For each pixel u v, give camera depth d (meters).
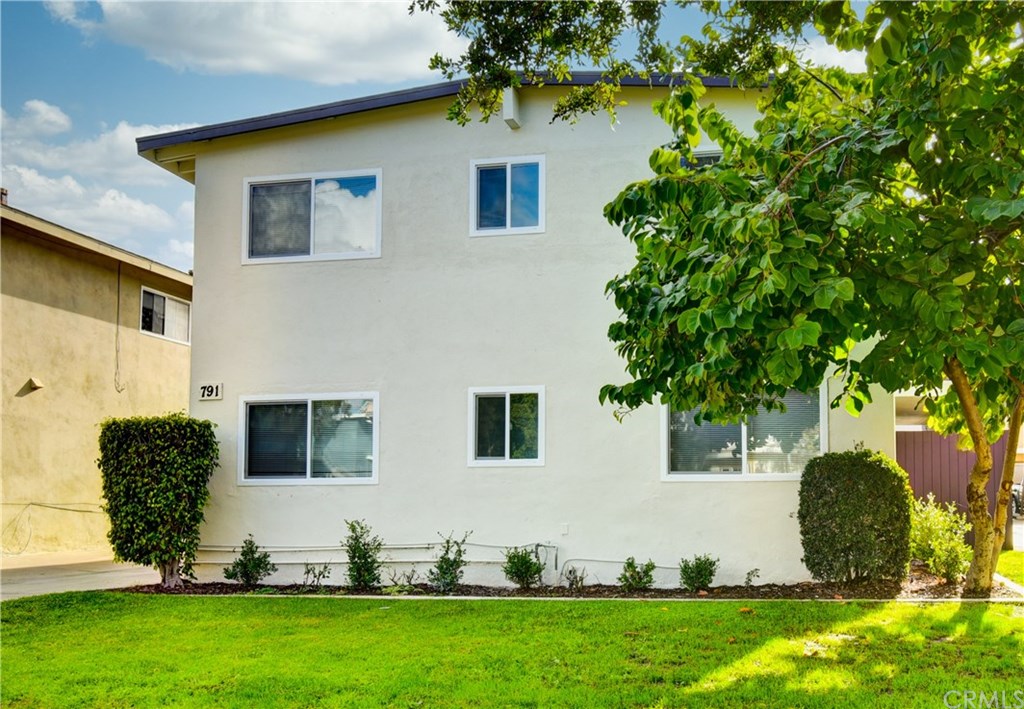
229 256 12.91
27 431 17.14
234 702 6.44
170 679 7.05
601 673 6.97
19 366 16.97
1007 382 8.19
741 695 6.34
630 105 11.91
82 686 6.91
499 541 11.77
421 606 10.05
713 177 6.38
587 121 12.00
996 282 6.41
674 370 7.11
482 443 11.99
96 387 19.06
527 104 12.16
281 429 12.59
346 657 7.65
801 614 8.88
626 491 11.52
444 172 12.37
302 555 12.25
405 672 7.10
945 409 10.40
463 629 8.70
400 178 12.49
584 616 9.15
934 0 5.99
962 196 6.55
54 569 14.47
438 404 12.11
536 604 10.01
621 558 11.45
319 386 12.47
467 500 11.90
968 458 13.97
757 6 7.59
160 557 11.70
